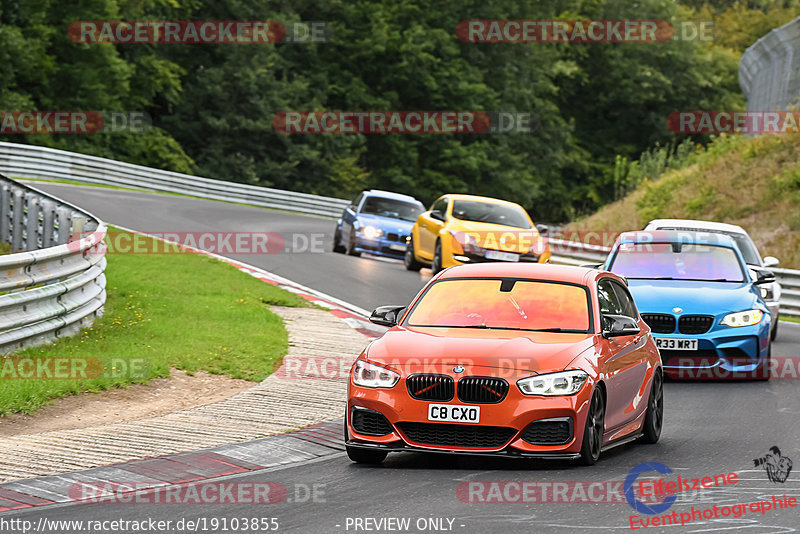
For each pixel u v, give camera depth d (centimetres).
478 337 3158
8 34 17725
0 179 7781
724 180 13662
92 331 4981
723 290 5041
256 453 3262
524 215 8775
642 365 3522
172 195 15625
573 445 2989
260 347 5141
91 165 15675
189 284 7012
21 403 3588
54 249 4578
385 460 3228
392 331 3297
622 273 5344
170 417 3703
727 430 3791
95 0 19912
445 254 8344
